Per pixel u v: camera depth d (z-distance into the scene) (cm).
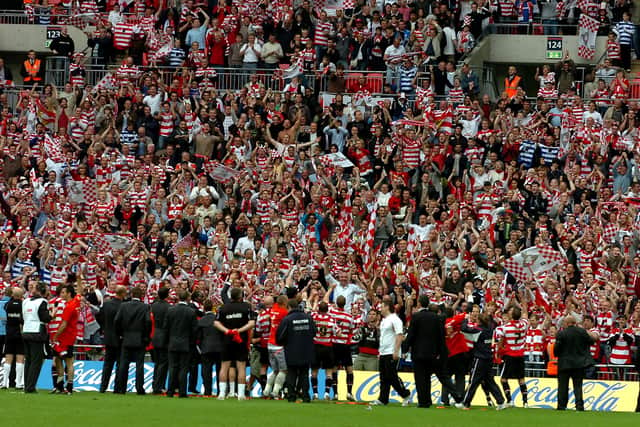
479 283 11731
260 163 14250
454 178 13925
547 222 12950
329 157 13925
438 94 15475
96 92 15725
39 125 15112
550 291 11212
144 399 9069
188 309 9388
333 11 17325
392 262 12462
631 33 16212
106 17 17762
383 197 13675
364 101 15200
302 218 13338
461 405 9319
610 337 10775
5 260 12812
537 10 17450
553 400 10094
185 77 15700
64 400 8838
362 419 7912
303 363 9062
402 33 16162
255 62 16312
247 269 11888
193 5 17025
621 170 13888
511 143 14175
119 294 9769
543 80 15462
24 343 9606
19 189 14138
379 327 10219
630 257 12638
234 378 9506
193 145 14825
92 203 13738
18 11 18712
